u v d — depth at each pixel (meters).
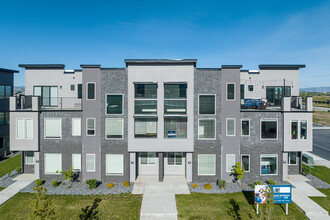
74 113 18.97
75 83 22.47
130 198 16.08
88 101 18.84
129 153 19.02
